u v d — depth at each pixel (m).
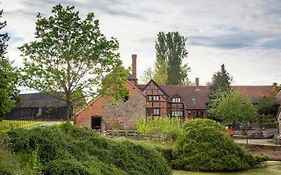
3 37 45.19
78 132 27.58
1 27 45.31
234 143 38.38
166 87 80.31
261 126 66.19
